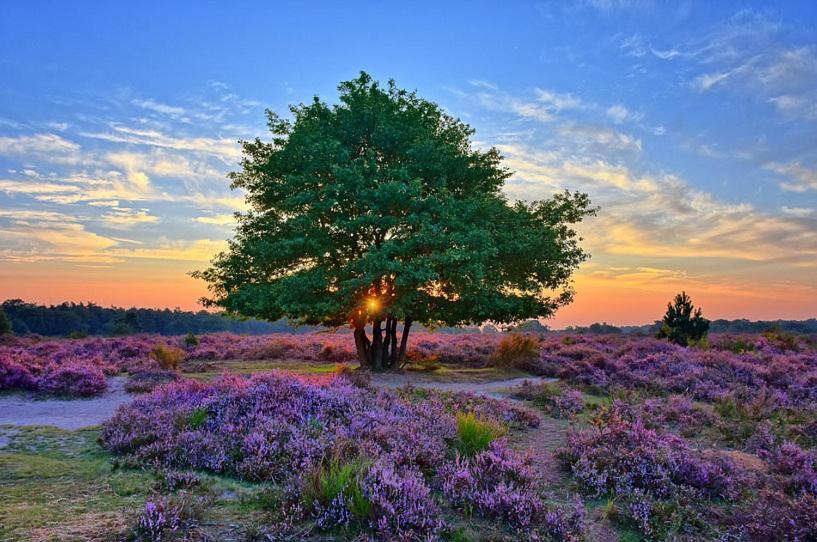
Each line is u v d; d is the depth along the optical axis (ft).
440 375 70.54
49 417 40.09
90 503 18.38
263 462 23.04
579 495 22.66
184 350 100.12
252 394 32.89
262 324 329.93
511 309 73.46
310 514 17.75
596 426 31.99
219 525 16.98
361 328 77.36
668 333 104.17
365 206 64.54
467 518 19.29
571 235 79.97
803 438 33.81
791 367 65.41
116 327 188.24
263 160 77.92
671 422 39.14
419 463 24.82
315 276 63.41
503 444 27.66
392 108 74.59
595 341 110.73
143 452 24.57
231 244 72.59
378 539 16.48
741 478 24.79
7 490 19.69
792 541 18.39
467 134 80.89
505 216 74.18
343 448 24.23
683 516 20.65
